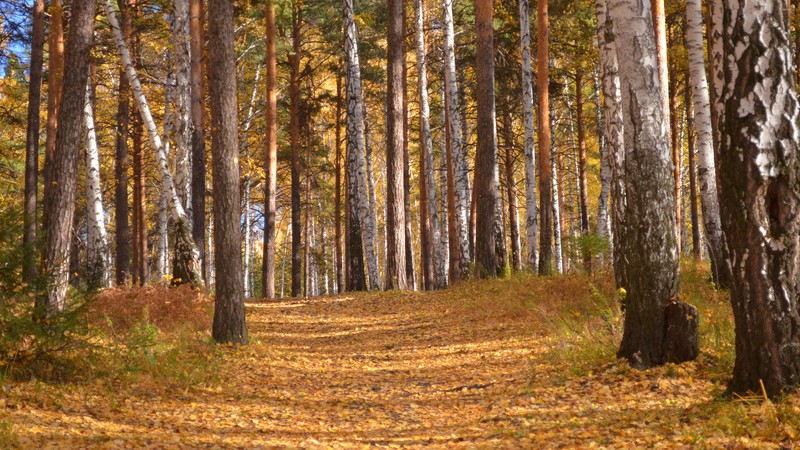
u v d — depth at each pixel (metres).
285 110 34.62
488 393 9.05
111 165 34.62
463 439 6.95
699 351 8.73
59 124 11.83
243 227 46.66
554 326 12.18
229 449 6.41
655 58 9.04
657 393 7.70
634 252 8.94
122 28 21.09
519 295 16.17
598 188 43.50
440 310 17.31
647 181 8.88
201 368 10.32
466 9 30.84
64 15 20.23
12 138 29.52
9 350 8.11
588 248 16.42
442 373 10.84
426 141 25.23
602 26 11.75
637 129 8.95
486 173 21.09
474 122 36.75
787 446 5.34
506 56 27.59
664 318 8.73
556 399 8.17
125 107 25.34
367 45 32.19
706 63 23.12
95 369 8.77
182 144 20.38
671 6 20.03
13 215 8.16
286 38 29.86
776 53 6.26
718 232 13.42
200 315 14.20
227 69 12.82
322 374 11.28
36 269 8.88
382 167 52.00
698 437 5.75
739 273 6.50
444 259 24.88
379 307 19.30
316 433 7.43
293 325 17.12
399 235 24.86
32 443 5.73
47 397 7.48
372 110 43.97
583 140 30.39
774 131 6.25
